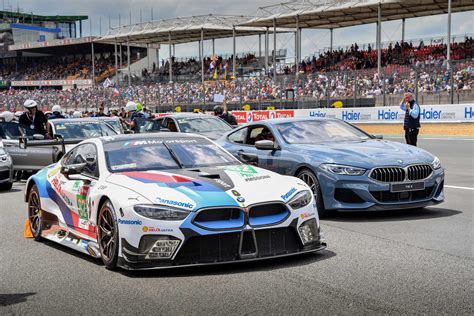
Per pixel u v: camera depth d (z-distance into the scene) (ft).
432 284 15.81
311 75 99.96
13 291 16.38
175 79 171.73
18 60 265.34
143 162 20.33
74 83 222.07
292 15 127.03
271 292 15.38
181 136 22.54
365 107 88.33
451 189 34.37
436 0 113.19
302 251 18.20
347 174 25.08
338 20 135.33
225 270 17.67
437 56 122.52
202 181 18.35
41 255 21.04
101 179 19.62
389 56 131.34
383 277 16.60
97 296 15.60
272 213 17.71
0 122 48.42
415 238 21.79
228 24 153.07
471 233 22.48
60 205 22.50
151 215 16.89
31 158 43.86
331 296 14.92
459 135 77.51
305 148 27.71
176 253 16.80
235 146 31.91
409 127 46.83
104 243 18.83
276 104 105.50
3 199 36.70
